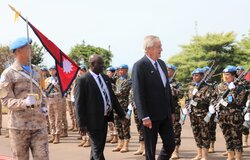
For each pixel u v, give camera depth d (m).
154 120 5.11
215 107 6.96
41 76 4.95
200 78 7.40
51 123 10.15
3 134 11.88
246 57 26.59
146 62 5.14
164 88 5.22
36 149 4.69
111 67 9.64
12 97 4.61
